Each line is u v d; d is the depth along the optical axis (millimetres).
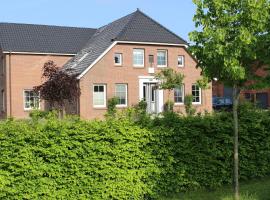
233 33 8008
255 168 10242
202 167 9391
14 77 37781
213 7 8109
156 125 9031
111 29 37812
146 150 8734
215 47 7789
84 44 41156
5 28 39719
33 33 40344
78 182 8055
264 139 10320
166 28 36031
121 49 33844
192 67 35938
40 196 7781
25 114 37938
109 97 33219
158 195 8852
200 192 9367
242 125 9961
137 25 35250
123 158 8461
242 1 7934
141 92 34406
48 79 30453
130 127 8594
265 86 8422
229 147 9758
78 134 8094
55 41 40375
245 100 10539
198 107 35812
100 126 8305
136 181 8586
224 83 8609
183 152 9109
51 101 29547
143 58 34656
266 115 10469
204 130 9469
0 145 7516
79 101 32219
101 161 8234
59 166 7895
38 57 38688
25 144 7680
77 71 33594
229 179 9797
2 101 39688
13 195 7582
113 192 8312
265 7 7941
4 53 37500
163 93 34844
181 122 9234
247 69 8367
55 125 7965
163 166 8945
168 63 35281
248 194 9125
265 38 7984
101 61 33094
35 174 7688
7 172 7516
